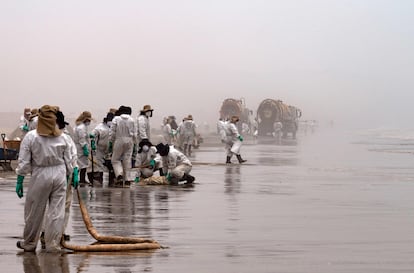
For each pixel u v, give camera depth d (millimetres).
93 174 24391
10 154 29188
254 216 17125
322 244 13367
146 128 26656
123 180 24266
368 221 16438
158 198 20766
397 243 13492
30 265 11289
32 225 12406
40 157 12281
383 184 26219
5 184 24172
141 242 13164
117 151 24125
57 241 12398
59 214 12375
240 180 27281
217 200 20391
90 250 12461
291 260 11844
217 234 14461
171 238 13953
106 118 25125
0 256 12031
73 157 12844
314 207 18984
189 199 20594
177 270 10992
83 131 24406
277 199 20828
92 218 16547
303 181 27172
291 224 15875
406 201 20562
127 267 11180
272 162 39250
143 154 25047
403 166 36875
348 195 22125
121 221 16125
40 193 12297
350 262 11688
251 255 12266
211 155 45875
